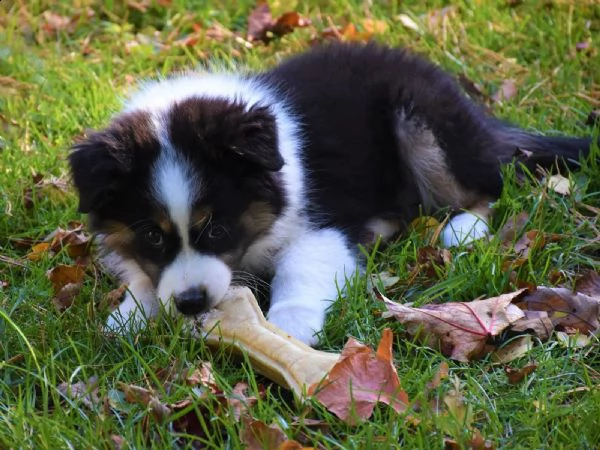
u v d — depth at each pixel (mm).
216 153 1757
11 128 2145
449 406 1598
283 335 1689
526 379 1655
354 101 1949
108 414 1621
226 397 1619
